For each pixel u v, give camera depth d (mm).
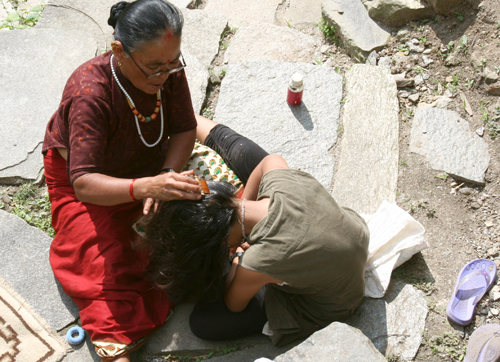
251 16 4020
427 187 2973
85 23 3838
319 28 3881
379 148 3105
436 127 3213
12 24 3855
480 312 2457
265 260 1971
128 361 2217
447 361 2303
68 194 2504
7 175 2971
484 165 3045
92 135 2098
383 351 2309
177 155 2520
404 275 2584
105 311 2238
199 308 2361
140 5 1815
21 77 3424
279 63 3553
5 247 2684
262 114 3301
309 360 1895
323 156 3119
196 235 1902
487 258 2693
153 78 1991
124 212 2477
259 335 2389
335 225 2020
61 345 2357
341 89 3412
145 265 2406
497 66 3318
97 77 2100
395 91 3367
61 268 2416
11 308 2447
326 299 2191
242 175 2693
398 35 3625
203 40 3744
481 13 3488
